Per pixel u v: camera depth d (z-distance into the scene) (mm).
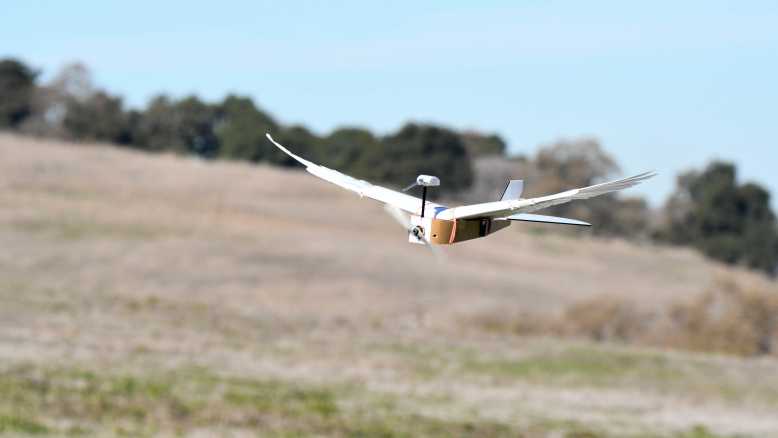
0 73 125500
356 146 122750
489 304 53531
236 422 24281
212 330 40000
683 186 119125
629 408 31328
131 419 23516
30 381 26453
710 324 45406
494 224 6203
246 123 130500
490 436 25312
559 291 63219
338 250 63500
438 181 6191
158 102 134750
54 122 126875
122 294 46000
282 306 47875
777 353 44125
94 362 30719
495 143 141250
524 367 37469
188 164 90938
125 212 66125
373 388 31359
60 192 71000
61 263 51312
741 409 32594
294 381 31188
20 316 38188
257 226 68188
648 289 69500
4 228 57344
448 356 38875
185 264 54250
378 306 50344
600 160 108938
